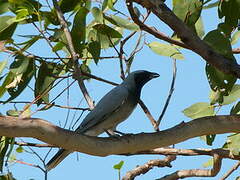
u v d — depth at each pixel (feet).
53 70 35.14
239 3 33.09
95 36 35.19
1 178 33.53
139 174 38.37
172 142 29.19
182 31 29.60
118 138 28.43
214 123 29.50
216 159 34.55
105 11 35.45
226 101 35.01
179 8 33.06
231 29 33.47
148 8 29.71
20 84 33.88
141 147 28.84
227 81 32.45
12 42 33.19
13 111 34.37
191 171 35.86
